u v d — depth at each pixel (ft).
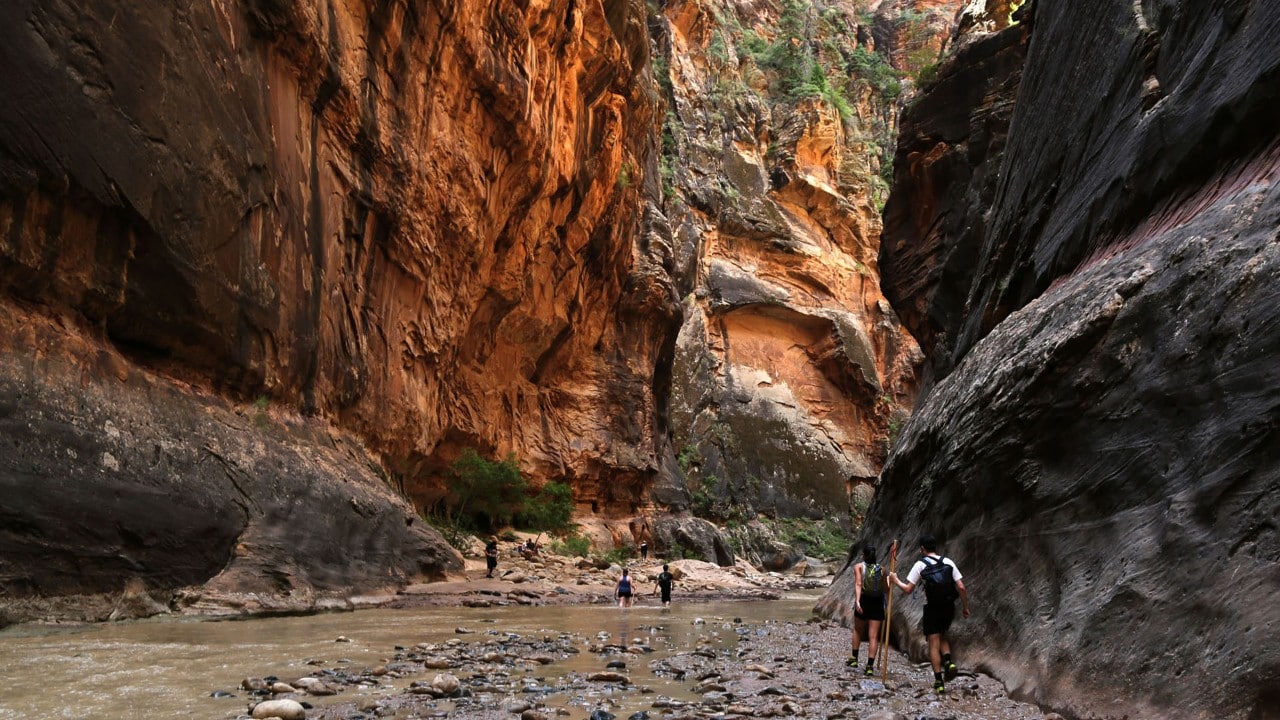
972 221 84.33
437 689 21.42
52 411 35.42
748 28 285.84
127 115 41.42
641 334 152.35
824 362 219.61
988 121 89.66
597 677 24.54
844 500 206.39
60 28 37.63
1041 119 50.14
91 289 39.99
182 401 45.34
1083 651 20.18
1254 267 19.60
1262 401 17.79
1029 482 25.98
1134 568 19.88
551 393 132.87
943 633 24.79
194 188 46.62
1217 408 19.20
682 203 197.88
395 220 76.95
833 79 284.61
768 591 96.99
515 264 107.24
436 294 88.84
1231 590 16.79
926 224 98.89
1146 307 23.09
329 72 63.21
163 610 38.17
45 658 25.17
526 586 70.64
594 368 141.69
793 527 194.49
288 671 24.34
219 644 30.04
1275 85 23.41
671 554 141.79
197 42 47.44
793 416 209.36
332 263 67.05
